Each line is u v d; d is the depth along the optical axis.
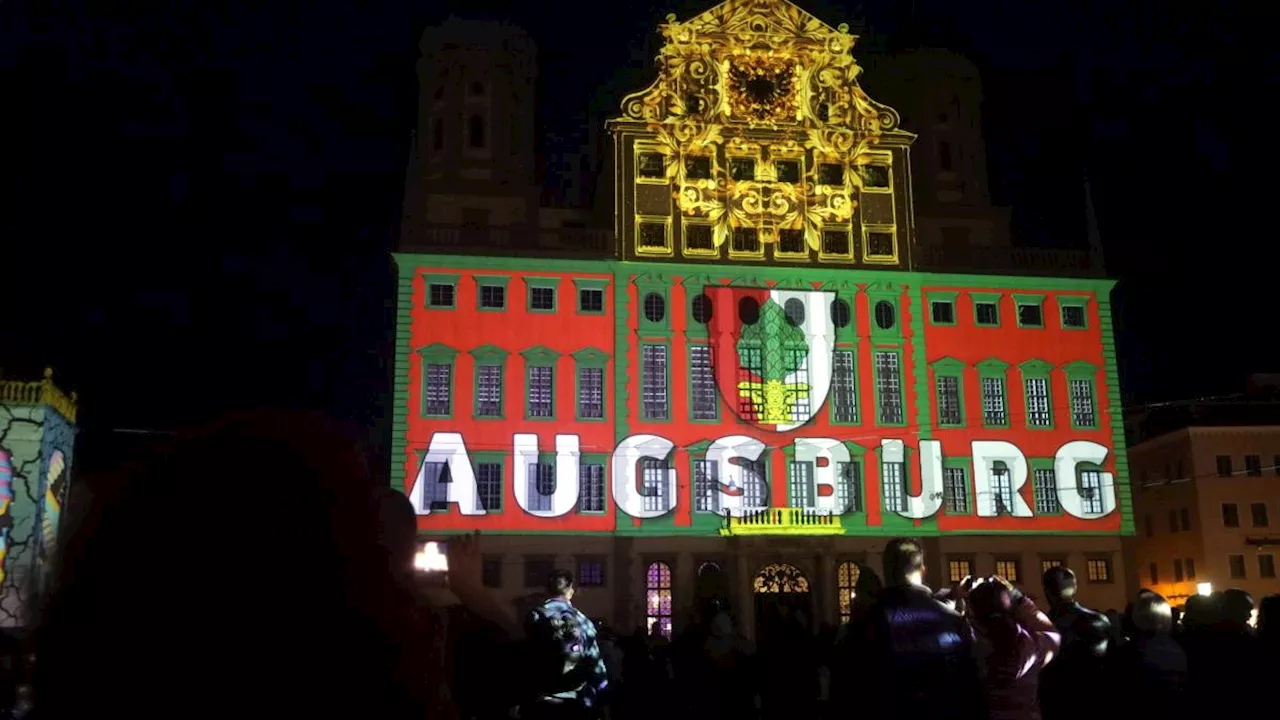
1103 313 58.66
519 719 8.60
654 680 19.25
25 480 38.81
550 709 8.67
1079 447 56.62
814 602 52.53
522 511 51.91
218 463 1.83
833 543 52.81
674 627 51.50
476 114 59.47
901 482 54.75
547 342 53.88
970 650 7.78
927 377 56.22
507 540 51.50
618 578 51.69
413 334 52.97
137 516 1.76
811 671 16.69
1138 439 76.50
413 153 58.06
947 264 58.31
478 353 53.16
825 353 55.28
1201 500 67.50
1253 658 9.52
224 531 1.77
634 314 54.66
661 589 52.25
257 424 1.93
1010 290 58.06
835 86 58.50
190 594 1.73
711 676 16.28
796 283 56.03
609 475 52.94
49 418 40.16
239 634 1.74
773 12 58.62
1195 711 9.69
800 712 16.55
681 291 55.25
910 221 57.72
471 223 55.31
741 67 58.16
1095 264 59.06
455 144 58.81
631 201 55.91
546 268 54.62
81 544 1.76
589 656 8.99
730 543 52.34
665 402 54.09
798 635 16.83
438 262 53.97
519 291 54.28
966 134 64.75
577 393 53.66
